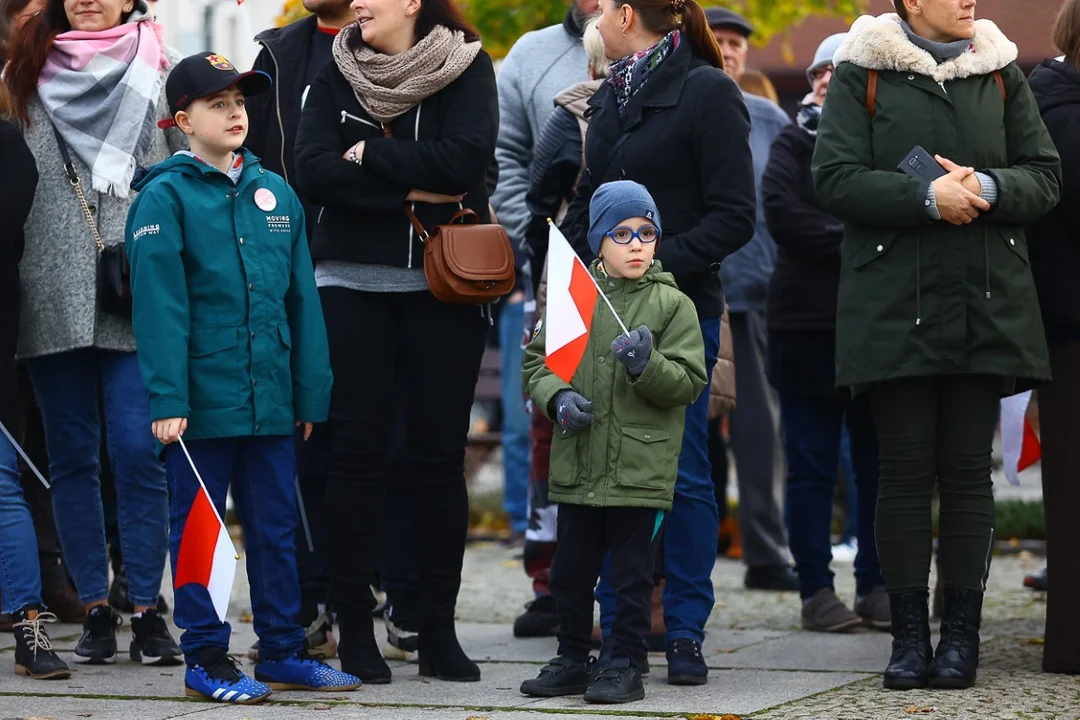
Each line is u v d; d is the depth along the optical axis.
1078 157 16.36
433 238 16.17
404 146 16.09
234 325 15.27
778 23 38.69
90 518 18.11
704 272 16.38
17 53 18.20
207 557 14.75
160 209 15.11
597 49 19.41
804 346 20.55
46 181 17.98
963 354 15.48
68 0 18.33
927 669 15.77
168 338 14.96
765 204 20.86
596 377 15.52
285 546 15.72
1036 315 15.78
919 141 15.72
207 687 15.47
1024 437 18.53
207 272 15.23
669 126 16.53
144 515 17.83
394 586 18.45
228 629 15.68
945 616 16.08
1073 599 16.44
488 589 24.58
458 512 16.64
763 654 18.50
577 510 15.74
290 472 15.74
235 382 15.23
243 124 15.58
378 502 16.44
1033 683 15.91
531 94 21.69
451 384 16.44
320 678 15.86
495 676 16.97
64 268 17.78
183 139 18.50
